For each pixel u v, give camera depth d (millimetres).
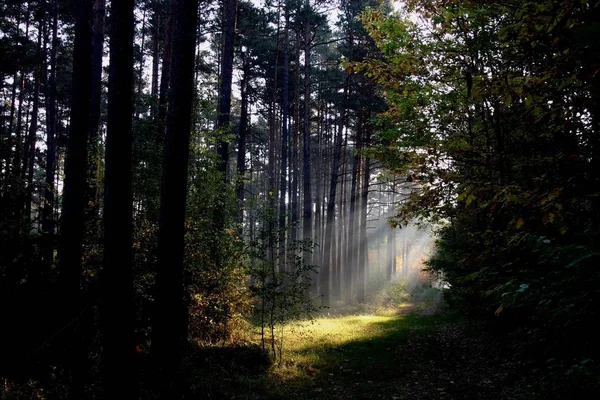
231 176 12469
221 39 26359
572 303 3355
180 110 6750
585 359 3469
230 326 11242
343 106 24250
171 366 6453
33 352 4773
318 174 31000
